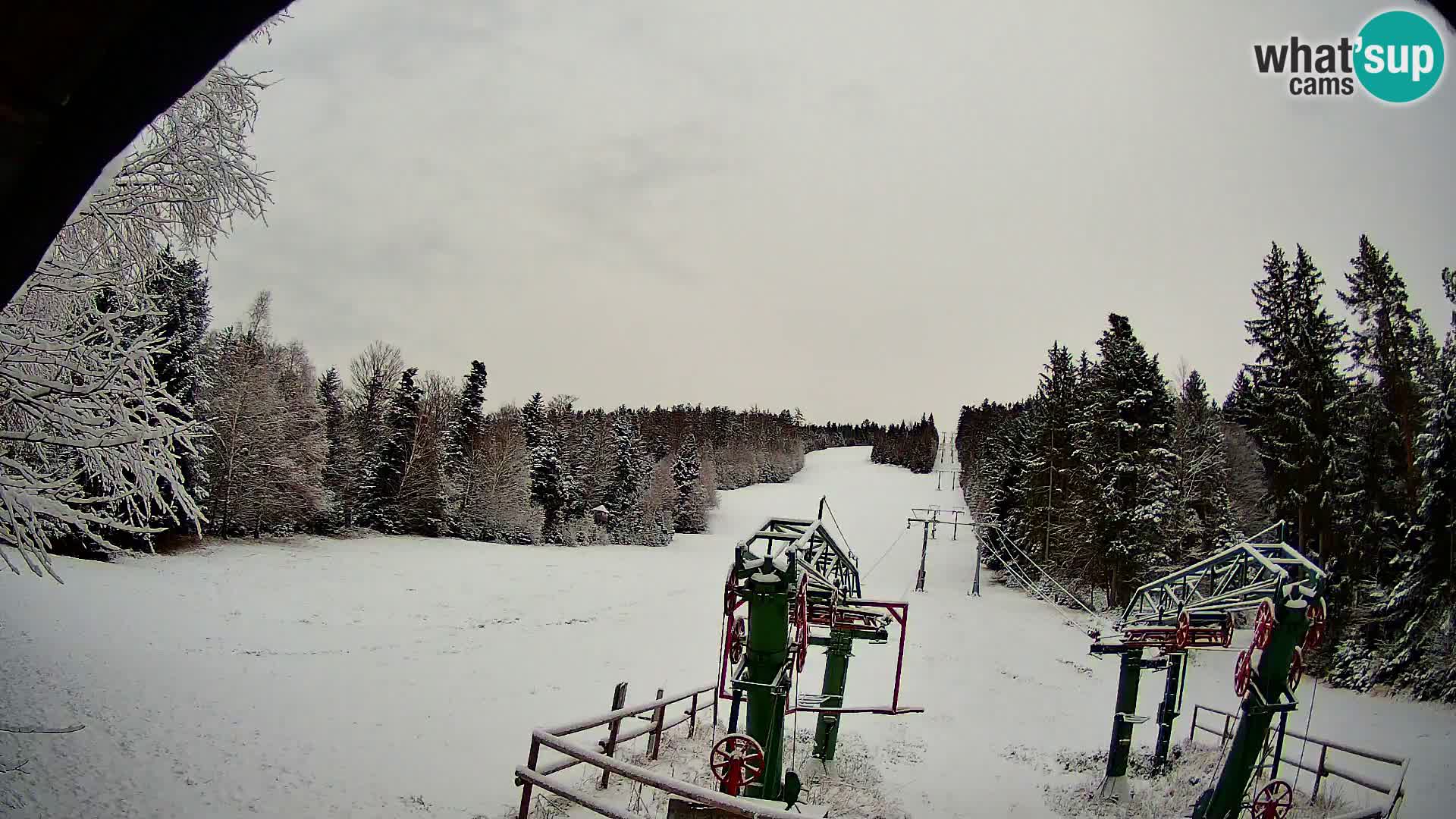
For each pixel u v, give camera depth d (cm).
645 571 4775
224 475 3900
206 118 1280
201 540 3622
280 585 3022
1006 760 1697
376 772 1180
